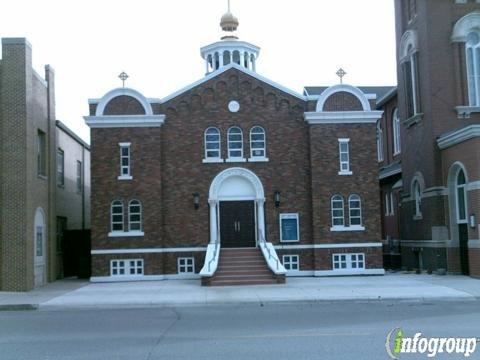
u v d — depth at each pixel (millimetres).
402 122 34812
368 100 30406
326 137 29953
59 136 32906
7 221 24938
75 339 13211
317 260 29406
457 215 29094
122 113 29703
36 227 27172
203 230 29734
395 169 37062
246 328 14453
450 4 31047
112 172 29406
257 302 20469
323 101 30047
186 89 30203
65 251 33656
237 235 29969
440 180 29938
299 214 30047
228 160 30031
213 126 30234
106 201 29281
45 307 20219
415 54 32250
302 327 14422
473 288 23125
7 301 21234
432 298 20719
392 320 15477
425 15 31031
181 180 29875
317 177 29781
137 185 29375
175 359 10570
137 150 29516
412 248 33188
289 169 30219
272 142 30297
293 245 29828
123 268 29078
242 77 30453
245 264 27812
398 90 35500
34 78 27062
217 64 40969
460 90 30469
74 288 26047
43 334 14133
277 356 10594
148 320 16516
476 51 31094
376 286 24359
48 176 29562
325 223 29594
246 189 30297
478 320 15289
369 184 29906
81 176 39094
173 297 21750
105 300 21172
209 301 20594
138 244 29156
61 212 33312
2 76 25422
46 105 29562
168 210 29703
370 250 29625
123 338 13219
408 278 27750
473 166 26656
